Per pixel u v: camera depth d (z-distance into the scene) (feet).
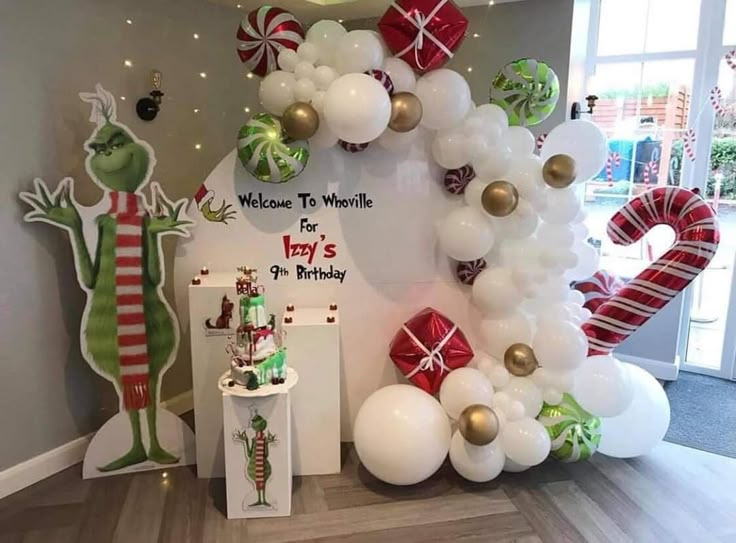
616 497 7.66
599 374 7.57
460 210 7.92
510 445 7.49
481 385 7.56
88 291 7.73
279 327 8.47
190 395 10.14
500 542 6.76
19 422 7.80
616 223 8.45
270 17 7.40
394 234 8.45
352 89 6.88
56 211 7.50
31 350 7.88
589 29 11.96
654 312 7.96
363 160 8.20
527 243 8.02
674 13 11.31
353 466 8.29
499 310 8.00
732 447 9.09
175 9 9.38
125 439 8.05
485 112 7.83
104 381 8.87
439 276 8.61
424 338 7.95
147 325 7.97
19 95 7.48
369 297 8.55
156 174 9.41
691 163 11.57
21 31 7.43
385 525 7.04
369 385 8.77
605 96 12.19
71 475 8.07
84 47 8.19
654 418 8.23
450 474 8.15
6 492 7.59
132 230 7.81
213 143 10.27
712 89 11.16
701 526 7.11
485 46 10.57
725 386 11.64
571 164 7.45
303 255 8.36
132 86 8.89
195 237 8.18
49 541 6.73
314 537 6.82
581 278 8.37
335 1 10.38
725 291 11.84
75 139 8.19
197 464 8.00
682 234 7.95
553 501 7.55
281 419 7.00
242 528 6.98
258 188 8.14
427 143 8.25
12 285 7.60
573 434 7.86
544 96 8.07
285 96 7.36
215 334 7.71
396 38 7.36
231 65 10.37
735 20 10.87
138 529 6.95
